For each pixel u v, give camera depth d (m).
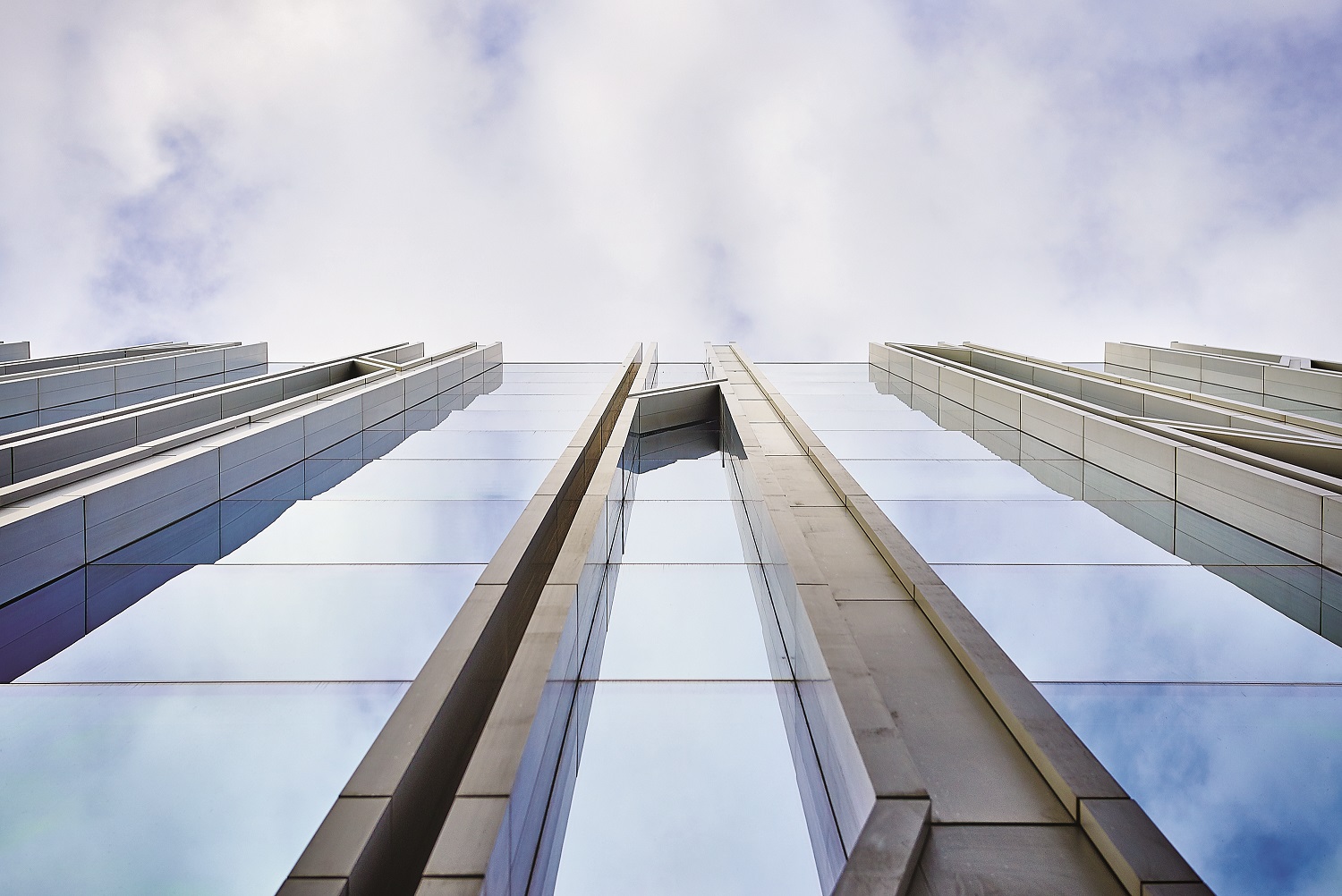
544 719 4.74
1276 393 19.12
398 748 4.52
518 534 7.87
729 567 7.90
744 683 5.82
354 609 6.43
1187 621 6.36
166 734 4.77
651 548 8.55
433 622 6.16
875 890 3.58
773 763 5.15
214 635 6.01
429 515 9.00
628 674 5.92
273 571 7.25
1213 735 4.87
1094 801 4.11
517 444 13.29
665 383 22.12
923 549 7.93
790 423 13.87
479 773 4.02
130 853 3.92
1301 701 5.14
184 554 7.71
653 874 4.41
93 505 7.68
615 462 9.52
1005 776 4.48
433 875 3.46
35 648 5.78
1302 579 7.09
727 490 11.16
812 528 8.54
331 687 5.23
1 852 3.90
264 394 17.52
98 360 23.84
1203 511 9.27
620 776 4.96
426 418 16.39
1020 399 14.59
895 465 11.59
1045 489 10.34
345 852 3.82
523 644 5.20
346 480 10.73
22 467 10.17
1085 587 6.96
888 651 5.86
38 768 4.42
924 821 3.97
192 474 9.21
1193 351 26.02
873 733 4.53
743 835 4.61
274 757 4.54
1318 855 4.04
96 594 6.86
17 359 25.30
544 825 4.62
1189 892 3.55
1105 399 18.03
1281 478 8.35
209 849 3.94
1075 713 5.05
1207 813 4.27
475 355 24.95
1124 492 10.22
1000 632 6.11
